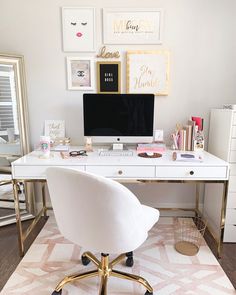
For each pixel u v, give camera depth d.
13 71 2.07
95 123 2.01
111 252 1.17
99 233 1.12
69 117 2.21
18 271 1.57
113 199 1.03
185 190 2.34
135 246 1.18
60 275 1.54
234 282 1.50
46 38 2.08
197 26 2.05
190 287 1.45
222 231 1.84
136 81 2.12
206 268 1.62
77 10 2.02
